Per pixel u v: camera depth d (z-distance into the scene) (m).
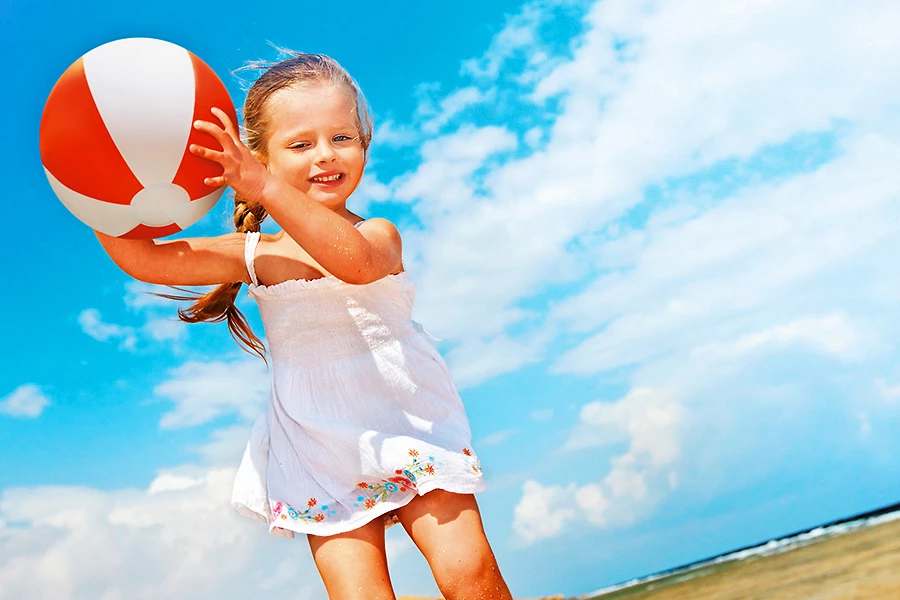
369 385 2.00
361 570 1.87
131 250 1.93
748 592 7.46
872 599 6.16
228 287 2.21
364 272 1.84
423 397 2.04
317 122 2.00
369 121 2.17
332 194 2.02
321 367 2.00
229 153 1.72
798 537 8.74
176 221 1.81
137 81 1.69
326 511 1.92
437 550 1.87
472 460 1.96
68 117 1.69
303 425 1.97
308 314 1.99
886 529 8.22
